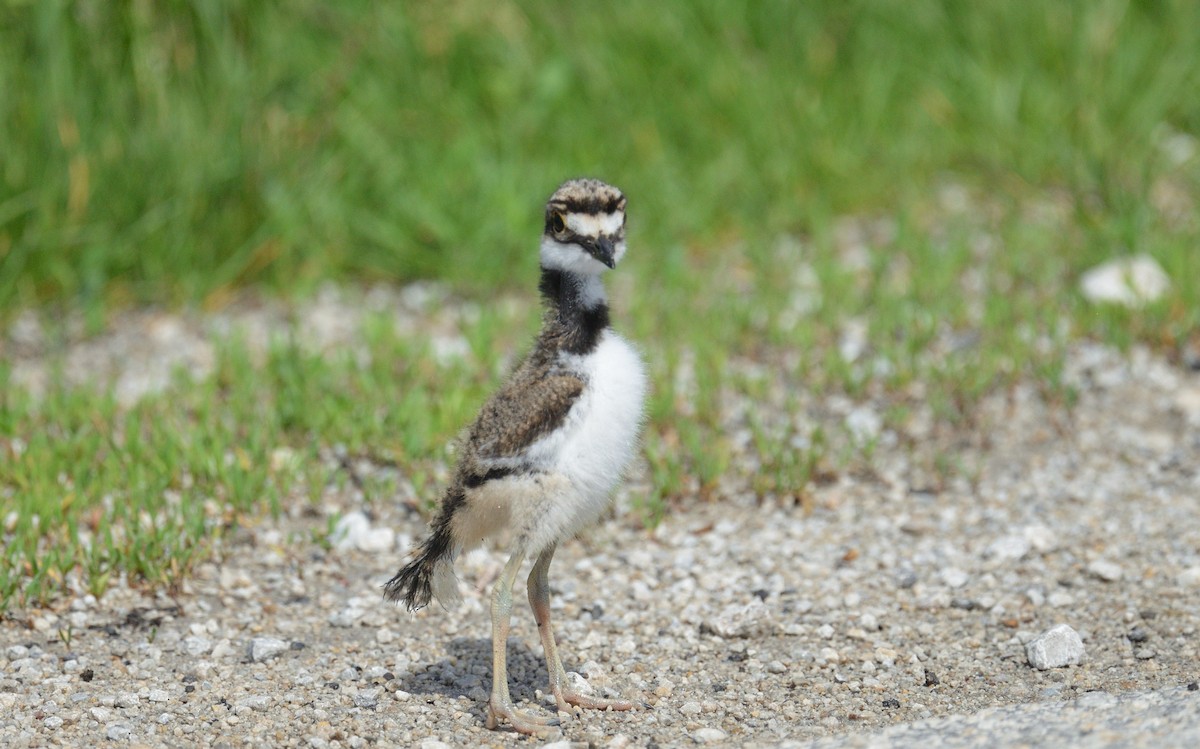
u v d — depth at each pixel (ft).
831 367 40.52
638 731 25.14
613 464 25.14
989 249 49.57
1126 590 30.27
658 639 28.99
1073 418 38.45
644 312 44.75
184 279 47.24
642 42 56.03
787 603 30.27
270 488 33.60
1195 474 35.68
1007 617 29.45
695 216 50.93
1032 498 34.94
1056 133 53.62
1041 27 57.62
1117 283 44.62
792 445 37.09
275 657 27.99
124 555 30.71
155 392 39.81
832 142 54.65
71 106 46.93
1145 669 26.89
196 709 25.86
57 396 38.52
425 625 29.60
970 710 25.59
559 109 53.67
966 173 54.29
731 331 43.47
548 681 27.40
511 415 24.56
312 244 48.55
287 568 31.68
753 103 54.95
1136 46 56.54
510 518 24.85
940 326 43.60
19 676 26.86
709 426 38.06
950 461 36.52
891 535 33.40
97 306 45.80
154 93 47.88
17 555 30.17
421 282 49.19
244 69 48.93
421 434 36.37
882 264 46.93
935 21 58.39
